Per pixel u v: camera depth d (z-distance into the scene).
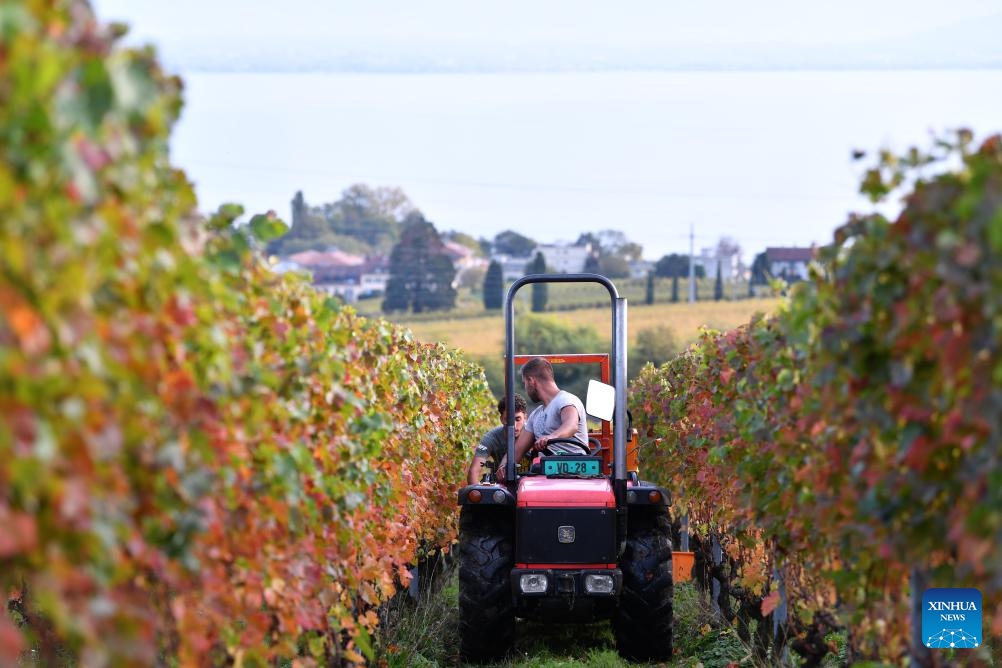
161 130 9.89
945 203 10.73
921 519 12.34
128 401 9.38
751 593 25.70
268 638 15.66
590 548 24.89
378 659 23.16
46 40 7.93
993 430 10.23
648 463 45.78
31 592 16.47
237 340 13.50
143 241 9.92
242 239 13.88
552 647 27.80
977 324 10.22
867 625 15.14
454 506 35.00
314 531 16.73
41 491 8.13
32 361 7.88
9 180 7.63
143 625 9.05
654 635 25.81
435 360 35.25
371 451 20.66
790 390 17.94
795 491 17.53
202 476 11.17
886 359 12.80
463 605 25.56
